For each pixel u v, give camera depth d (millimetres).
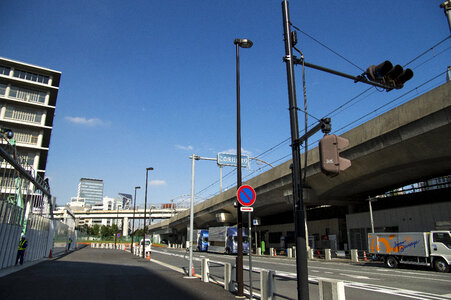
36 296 10172
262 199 43031
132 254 40844
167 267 21984
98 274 16828
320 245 41219
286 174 35562
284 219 53719
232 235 43156
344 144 5551
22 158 21188
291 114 6715
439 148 21953
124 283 13336
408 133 22172
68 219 48344
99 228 123312
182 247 80625
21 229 20875
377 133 24344
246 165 17172
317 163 30188
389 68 6781
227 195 51094
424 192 31641
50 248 30844
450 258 17516
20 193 20984
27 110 48656
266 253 47219
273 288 8414
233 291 11117
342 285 6137
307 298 5840
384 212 31062
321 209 45281
